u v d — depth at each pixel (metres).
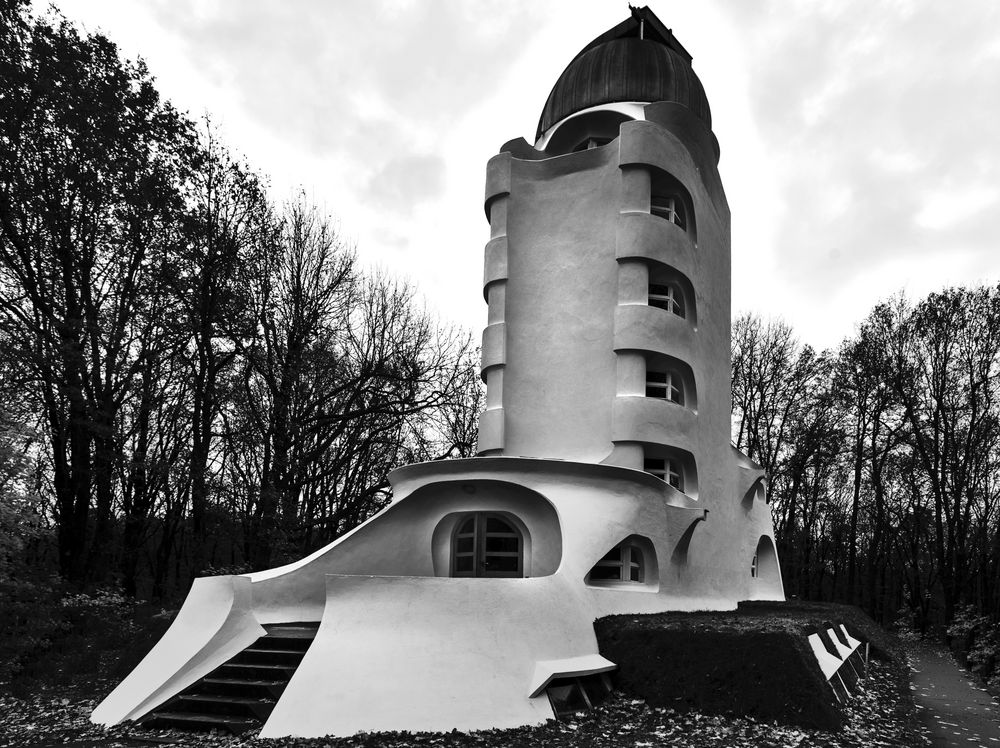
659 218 19.56
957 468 35.72
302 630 13.62
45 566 22.75
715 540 20.92
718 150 24.02
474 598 11.95
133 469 24.94
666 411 18.41
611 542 15.16
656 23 25.28
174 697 11.71
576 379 19.30
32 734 11.20
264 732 10.40
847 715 12.39
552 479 15.52
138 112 23.75
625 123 19.84
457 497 15.80
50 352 21.52
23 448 17.95
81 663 16.83
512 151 22.59
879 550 47.03
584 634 13.33
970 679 21.34
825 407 41.19
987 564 38.59
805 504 44.31
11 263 22.75
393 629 11.45
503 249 20.58
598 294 19.55
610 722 11.56
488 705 10.94
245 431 25.83
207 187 25.62
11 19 21.83
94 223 23.98
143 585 42.28
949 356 36.44
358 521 33.00
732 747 10.27
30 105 21.89
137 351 26.02
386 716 10.53
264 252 26.64
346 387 28.78
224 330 25.59
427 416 31.08
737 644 12.59
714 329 22.72
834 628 19.44
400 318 34.34
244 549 28.72
